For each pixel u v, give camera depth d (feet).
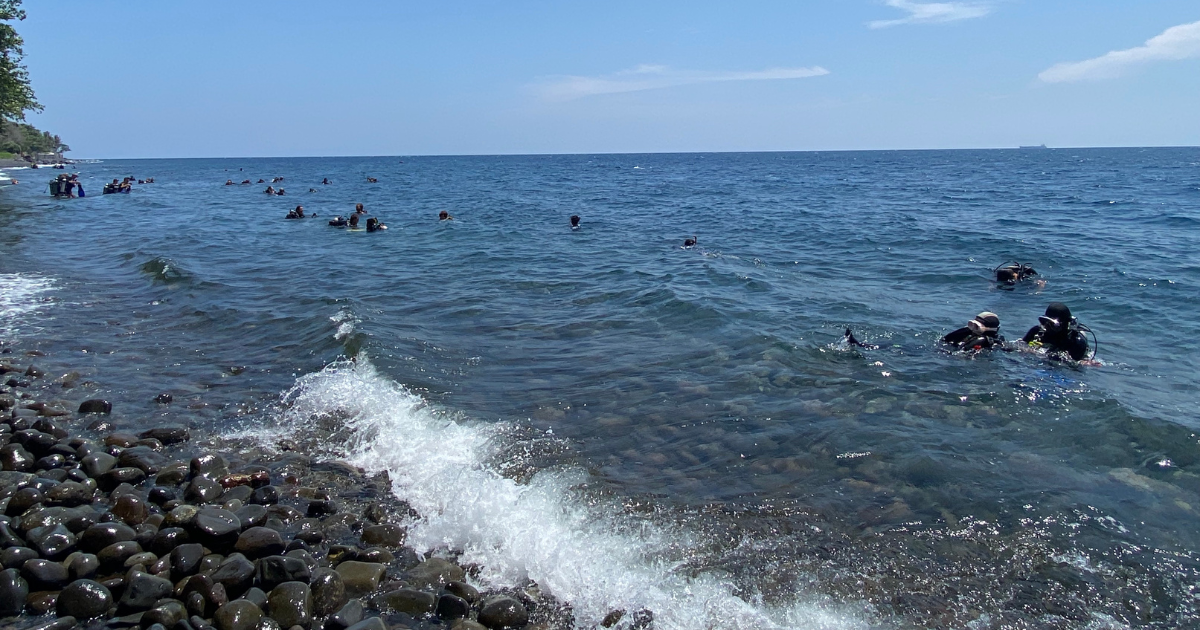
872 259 55.72
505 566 15.84
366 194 147.84
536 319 37.35
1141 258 52.49
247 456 21.50
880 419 23.18
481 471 20.02
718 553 16.03
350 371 28.45
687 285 44.70
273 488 19.01
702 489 19.02
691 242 63.82
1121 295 41.06
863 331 33.71
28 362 30.68
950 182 172.86
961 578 15.01
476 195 142.61
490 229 79.00
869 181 184.85
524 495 18.65
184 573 15.33
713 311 36.94
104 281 48.78
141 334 35.27
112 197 133.49
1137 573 15.05
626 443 21.91
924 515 17.47
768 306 38.78
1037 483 18.90
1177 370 28.19
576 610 14.32
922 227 73.77
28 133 353.10
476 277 49.37
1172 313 36.86
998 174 217.97
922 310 38.34
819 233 72.02
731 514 17.69
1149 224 73.92
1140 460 20.12
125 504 17.71
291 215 93.15
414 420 23.72
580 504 18.24
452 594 14.55
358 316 36.09
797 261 55.31
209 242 67.77
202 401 26.05
